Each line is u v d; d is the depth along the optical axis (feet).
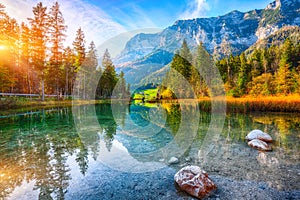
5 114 37.17
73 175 10.60
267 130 22.57
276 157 13.20
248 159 12.89
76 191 8.86
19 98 50.34
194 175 9.08
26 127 25.68
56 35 62.80
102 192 8.75
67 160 13.02
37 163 12.50
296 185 9.11
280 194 8.33
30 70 67.62
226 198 8.05
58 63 65.21
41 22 56.95
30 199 8.29
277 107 42.47
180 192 8.63
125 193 8.61
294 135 19.74
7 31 58.49
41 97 60.03
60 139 19.16
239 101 48.32
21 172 11.06
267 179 9.78
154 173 10.78
